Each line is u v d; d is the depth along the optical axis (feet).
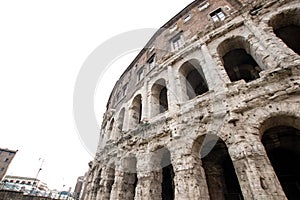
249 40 42.65
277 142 40.16
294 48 52.16
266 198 23.75
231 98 35.76
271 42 37.70
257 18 45.52
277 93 31.04
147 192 38.45
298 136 38.50
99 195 57.00
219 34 50.52
